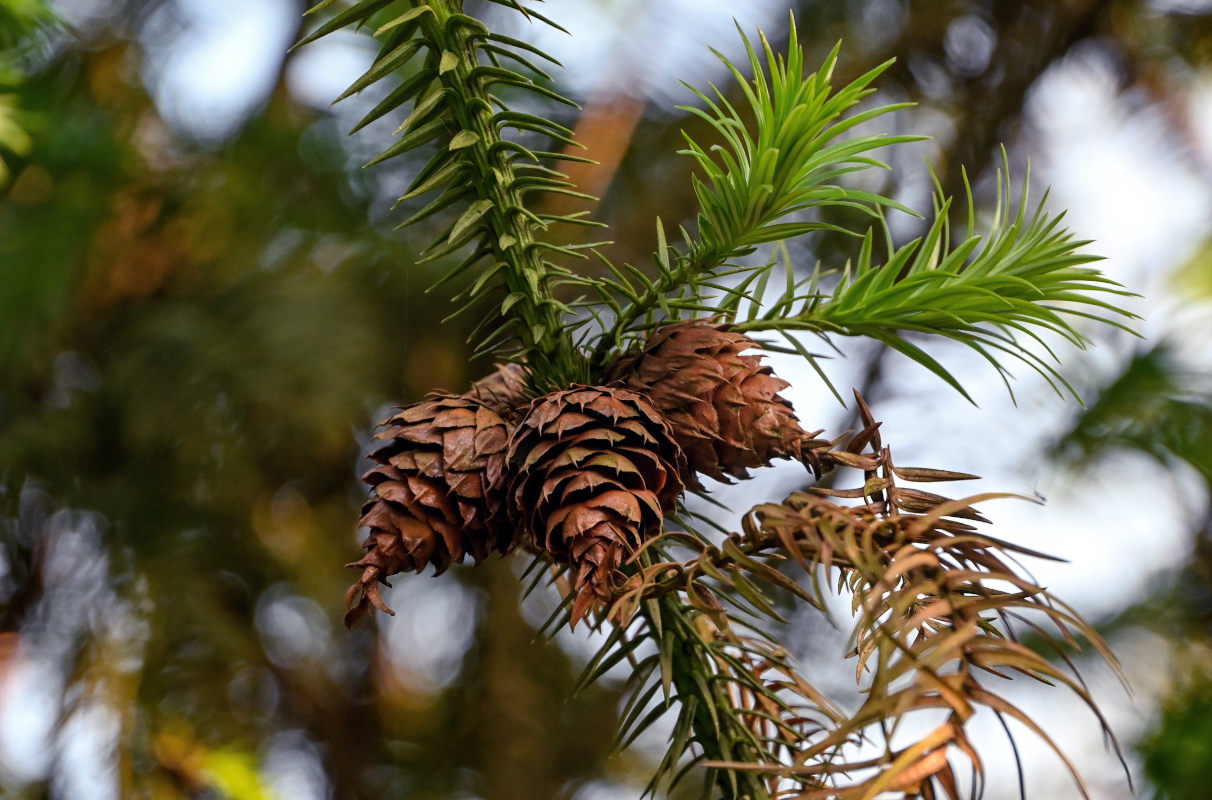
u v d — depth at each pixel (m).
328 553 1.30
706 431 0.80
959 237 1.48
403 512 0.80
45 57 1.22
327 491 1.32
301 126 1.32
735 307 0.83
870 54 1.45
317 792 1.31
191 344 1.21
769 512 0.77
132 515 1.21
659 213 1.36
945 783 0.75
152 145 1.30
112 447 1.24
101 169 1.23
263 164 1.30
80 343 1.24
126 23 1.31
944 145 1.50
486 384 0.83
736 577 0.78
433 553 0.80
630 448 0.79
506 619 1.35
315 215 1.32
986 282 0.82
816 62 1.41
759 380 0.81
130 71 1.31
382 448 0.80
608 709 1.37
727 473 0.81
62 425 1.20
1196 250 1.51
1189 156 1.59
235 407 1.20
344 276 1.30
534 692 1.35
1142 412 1.31
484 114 0.81
